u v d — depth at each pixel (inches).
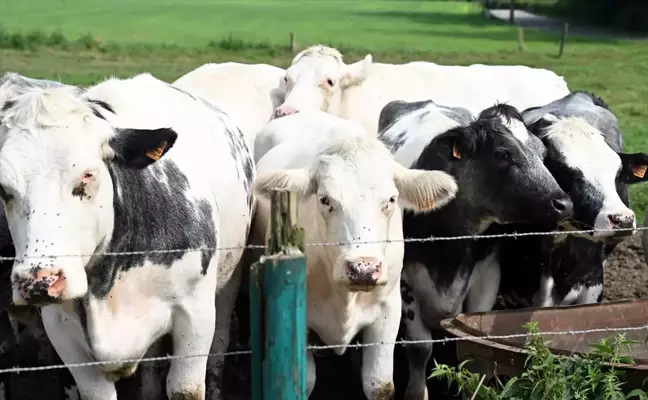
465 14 2290.8
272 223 133.6
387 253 215.5
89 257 165.9
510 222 244.8
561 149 258.1
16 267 154.3
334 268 193.6
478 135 243.1
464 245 249.0
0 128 164.6
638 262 363.3
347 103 381.1
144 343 188.7
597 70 1074.1
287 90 369.1
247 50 1210.0
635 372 174.1
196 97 236.1
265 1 2817.4
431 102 311.6
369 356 224.8
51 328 187.0
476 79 400.8
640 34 1642.5
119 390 251.3
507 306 277.3
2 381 232.1
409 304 253.1
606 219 248.4
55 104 164.4
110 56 1085.1
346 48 1294.3
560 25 1847.9
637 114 749.3
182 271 189.8
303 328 133.8
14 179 158.1
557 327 221.1
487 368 188.9
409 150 265.4
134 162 170.2
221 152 220.5
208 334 197.2
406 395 253.1
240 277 243.3
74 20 1752.0
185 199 192.4
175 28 1652.3
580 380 169.5
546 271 266.1
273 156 251.9
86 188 161.8
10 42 1146.0
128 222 178.9
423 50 1295.5
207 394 246.8
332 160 206.4
